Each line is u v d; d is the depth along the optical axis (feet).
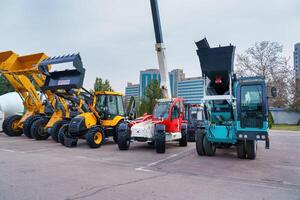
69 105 46.39
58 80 39.09
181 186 18.94
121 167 25.32
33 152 33.65
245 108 29.17
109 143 45.32
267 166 26.81
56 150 35.86
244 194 17.39
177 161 28.99
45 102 51.44
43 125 47.42
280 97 122.01
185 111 51.49
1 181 19.43
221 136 31.22
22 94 51.78
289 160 30.50
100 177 21.13
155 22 43.98
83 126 39.09
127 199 15.93
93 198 15.98
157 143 34.50
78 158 29.81
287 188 18.99
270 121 39.63
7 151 34.19
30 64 48.47
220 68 31.30
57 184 18.85
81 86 37.55
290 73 124.77
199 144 32.37
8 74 48.06
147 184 19.29
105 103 43.37
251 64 123.54
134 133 37.83
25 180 19.77
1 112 62.39
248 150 30.04
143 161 28.71
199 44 31.63
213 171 24.14
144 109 90.48
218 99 31.83
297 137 62.44
